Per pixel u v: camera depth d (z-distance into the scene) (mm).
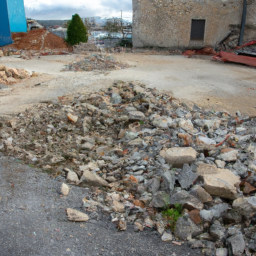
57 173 4887
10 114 7215
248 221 3699
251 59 13672
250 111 8156
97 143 6367
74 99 8445
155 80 10625
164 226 3758
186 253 3350
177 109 7777
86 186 4562
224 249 3393
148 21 18156
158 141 6117
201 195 4090
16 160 5121
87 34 19312
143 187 4523
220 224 3740
